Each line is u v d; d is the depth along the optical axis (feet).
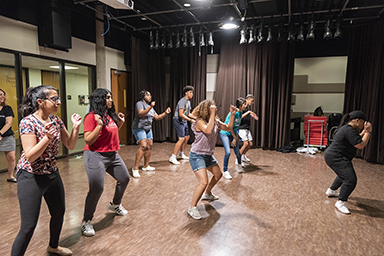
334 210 9.35
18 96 14.24
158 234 7.57
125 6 12.84
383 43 15.99
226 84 22.27
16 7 13.76
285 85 20.31
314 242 7.22
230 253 6.65
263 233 7.67
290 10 15.65
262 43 20.72
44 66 16.62
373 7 14.80
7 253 6.51
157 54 24.16
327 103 22.34
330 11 15.58
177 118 15.85
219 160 17.19
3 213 8.84
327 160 9.48
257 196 10.64
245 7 14.60
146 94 13.41
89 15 17.22
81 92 22.59
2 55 13.82
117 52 21.70
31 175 5.44
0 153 17.31
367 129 8.60
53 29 14.83
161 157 17.95
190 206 9.37
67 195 10.65
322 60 21.98
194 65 23.15
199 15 18.88
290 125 20.81
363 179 13.17
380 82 16.19
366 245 7.11
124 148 21.21
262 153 19.45
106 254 6.56
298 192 11.14
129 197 10.49
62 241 7.14
